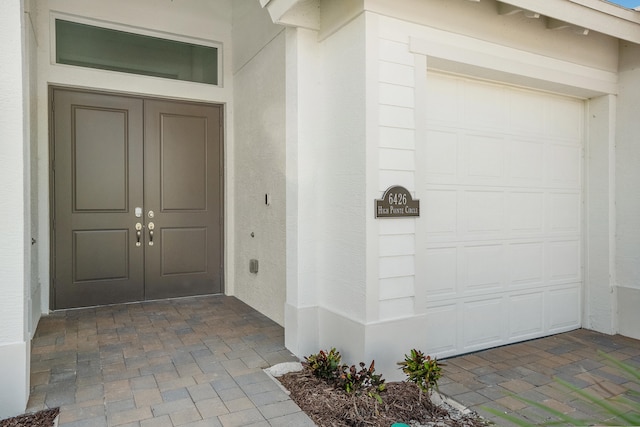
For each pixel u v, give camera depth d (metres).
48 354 3.32
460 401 2.68
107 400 2.58
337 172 3.10
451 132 3.47
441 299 3.43
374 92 2.83
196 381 2.85
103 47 4.80
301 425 2.31
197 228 5.32
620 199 4.06
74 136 4.66
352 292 2.94
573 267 4.23
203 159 5.34
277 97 4.17
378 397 2.53
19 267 2.43
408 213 2.95
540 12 3.08
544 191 4.03
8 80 2.39
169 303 4.95
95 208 4.77
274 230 4.28
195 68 5.28
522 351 3.62
